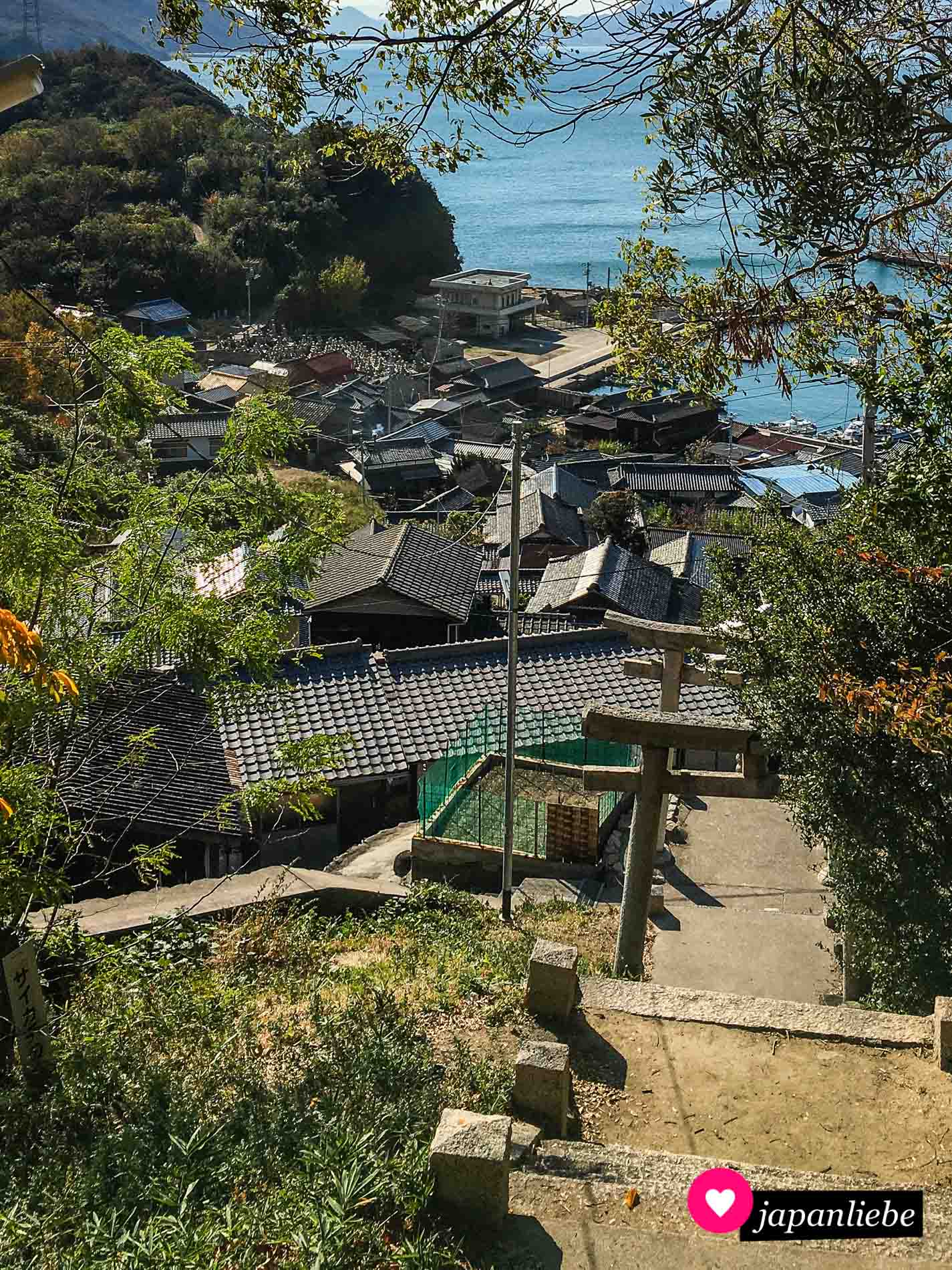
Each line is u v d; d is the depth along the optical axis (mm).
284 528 9461
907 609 7914
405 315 87188
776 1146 5594
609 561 31500
